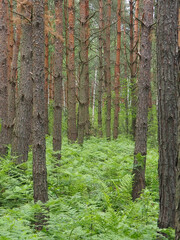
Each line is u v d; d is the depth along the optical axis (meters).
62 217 4.25
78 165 8.09
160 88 4.34
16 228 3.56
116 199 5.66
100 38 16.59
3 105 9.05
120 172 7.03
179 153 2.48
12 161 7.17
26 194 5.53
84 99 11.22
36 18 4.78
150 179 7.52
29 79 7.48
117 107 16.52
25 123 7.46
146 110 6.73
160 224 4.30
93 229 4.11
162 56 4.33
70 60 12.07
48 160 7.59
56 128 8.12
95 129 21.20
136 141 6.76
